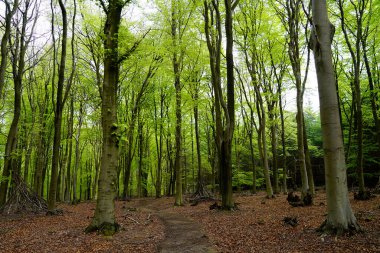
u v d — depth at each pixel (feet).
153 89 84.79
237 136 104.83
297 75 52.47
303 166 51.39
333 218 25.73
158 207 71.56
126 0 36.50
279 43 67.41
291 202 49.44
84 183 147.02
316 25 27.48
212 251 26.04
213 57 52.85
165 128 87.35
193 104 68.95
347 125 92.53
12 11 47.29
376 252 20.42
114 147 35.53
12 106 81.30
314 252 22.04
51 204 52.54
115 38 36.47
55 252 26.17
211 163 108.78
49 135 91.50
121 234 33.27
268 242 26.58
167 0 64.03
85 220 45.47
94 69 69.41
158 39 65.05
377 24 53.78
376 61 63.10
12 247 28.60
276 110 77.05
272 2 54.90
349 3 54.29
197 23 64.49
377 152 90.68
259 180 121.70
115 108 36.45
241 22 68.39
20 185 57.11
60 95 52.31
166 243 30.25
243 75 84.84
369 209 37.06
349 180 101.14
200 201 74.54
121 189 145.59
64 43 51.83
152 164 138.62
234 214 46.03
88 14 62.28
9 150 55.72
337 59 66.08
